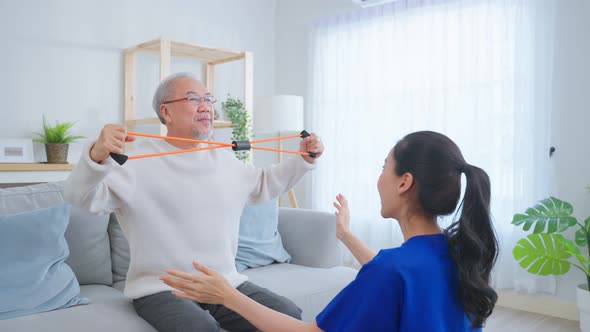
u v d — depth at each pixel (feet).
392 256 2.82
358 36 12.41
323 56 13.21
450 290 2.82
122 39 11.46
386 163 3.23
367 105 12.24
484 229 2.93
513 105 9.84
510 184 9.94
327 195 13.11
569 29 9.35
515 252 8.96
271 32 14.70
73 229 5.97
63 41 10.55
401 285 2.67
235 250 5.49
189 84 5.34
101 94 11.15
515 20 9.75
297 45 14.23
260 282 6.42
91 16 10.96
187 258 4.96
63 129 9.85
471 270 2.78
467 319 2.88
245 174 5.67
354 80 12.53
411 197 3.09
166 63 10.38
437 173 2.96
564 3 9.40
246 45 14.01
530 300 9.77
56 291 5.05
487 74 10.19
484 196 2.95
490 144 10.13
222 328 5.02
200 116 5.29
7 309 4.67
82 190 4.13
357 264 12.55
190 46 11.12
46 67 10.34
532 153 9.63
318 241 7.62
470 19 10.44
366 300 2.70
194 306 4.61
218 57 12.62
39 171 9.18
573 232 9.26
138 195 4.84
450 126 10.78
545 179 9.54
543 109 9.51
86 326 4.46
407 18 11.48
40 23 10.23
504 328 8.80
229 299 3.13
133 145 11.66
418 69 11.33
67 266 5.43
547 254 8.72
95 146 3.94
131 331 4.47
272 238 7.74
